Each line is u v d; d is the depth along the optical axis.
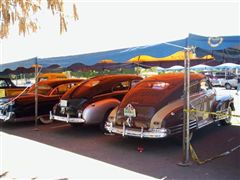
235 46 5.85
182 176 5.53
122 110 7.77
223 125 10.55
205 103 8.71
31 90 12.45
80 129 10.37
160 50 6.46
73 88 10.34
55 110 10.03
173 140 8.06
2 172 5.93
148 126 7.26
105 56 7.59
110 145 8.05
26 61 10.41
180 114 7.44
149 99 7.63
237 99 19.64
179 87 7.95
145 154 7.13
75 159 6.76
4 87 13.76
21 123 11.80
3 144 8.30
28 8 3.79
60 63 9.07
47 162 6.55
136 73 13.31
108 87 10.15
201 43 5.83
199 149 7.48
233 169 5.89
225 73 29.55
